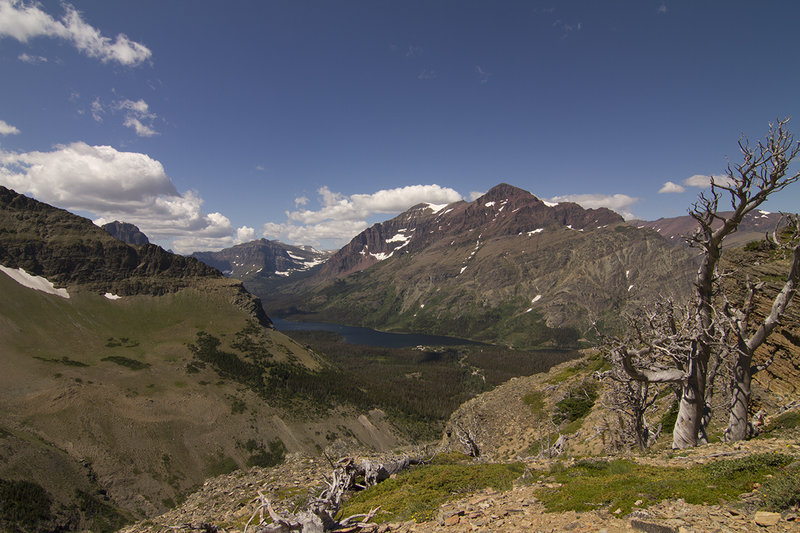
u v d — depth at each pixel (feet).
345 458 66.23
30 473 274.36
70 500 275.80
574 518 31.91
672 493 31.99
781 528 23.44
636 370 54.44
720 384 65.05
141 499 318.04
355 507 50.52
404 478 60.34
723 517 26.48
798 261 50.55
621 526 28.76
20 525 238.27
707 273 50.78
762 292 74.84
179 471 359.25
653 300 63.46
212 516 72.74
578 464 48.70
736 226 47.73
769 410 69.41
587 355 175.22
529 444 130.93
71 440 341.62
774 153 43.09
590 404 130.62
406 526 38.83
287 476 92.58
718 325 49.78
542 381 178.81
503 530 32.78
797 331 68.90
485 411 173.68
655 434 71.97
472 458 90.89
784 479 27.25
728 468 33.81
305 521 35.55
